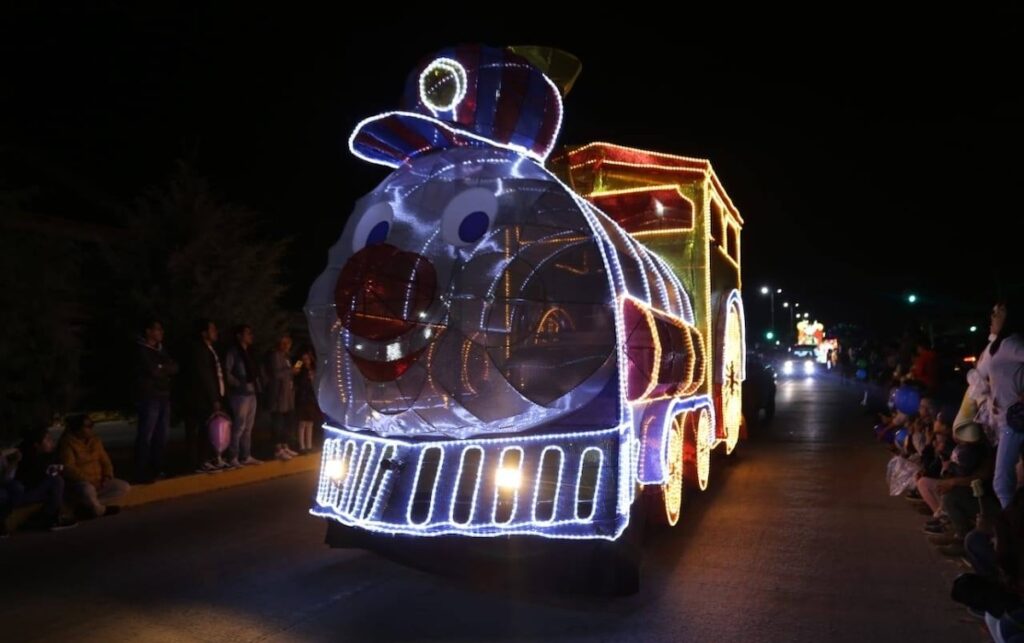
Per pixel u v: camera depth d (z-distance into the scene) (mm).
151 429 9508
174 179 14625
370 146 6098
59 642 4930
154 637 5012
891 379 13406
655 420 6328
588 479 5340
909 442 9562
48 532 7715
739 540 7418
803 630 5145
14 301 10438
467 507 5469
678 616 5387
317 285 6082
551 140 6039
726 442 10203
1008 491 6055
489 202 5496
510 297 5238
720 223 9680
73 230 17875
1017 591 4031
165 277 13898
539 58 7176
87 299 13867
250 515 8500
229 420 10180
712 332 9250
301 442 12070
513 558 5535
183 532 7742
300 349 14062
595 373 5191
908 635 5074
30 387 10648
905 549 7141
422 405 5371
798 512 8609
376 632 5086
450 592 5852
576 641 4934
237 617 5363
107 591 5914
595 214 5723
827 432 16172
